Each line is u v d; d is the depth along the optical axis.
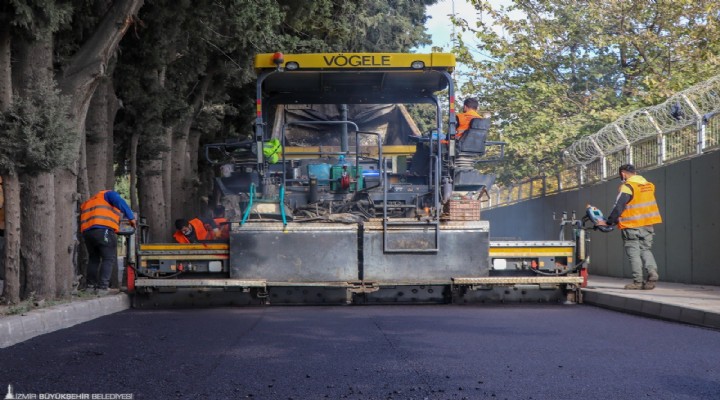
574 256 13.45
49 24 10.77
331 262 13.00
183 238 14.67
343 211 13.58
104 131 14.91
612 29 25.42
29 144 10.48
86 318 11.18
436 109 14.62
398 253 13.05
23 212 11.60
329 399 5.97
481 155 13.95
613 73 25.86
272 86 14.44
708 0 23.83
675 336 9.22
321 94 14.71
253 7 17.64
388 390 6.26
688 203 15.36
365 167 14.84
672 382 6.53
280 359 7.66
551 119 23.53
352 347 8.40
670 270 16.12
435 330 9.79
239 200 13.77
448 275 13.10
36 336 9.34
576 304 13.45
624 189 13.55
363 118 15.20
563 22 25.55
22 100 10.66
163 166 19.95
